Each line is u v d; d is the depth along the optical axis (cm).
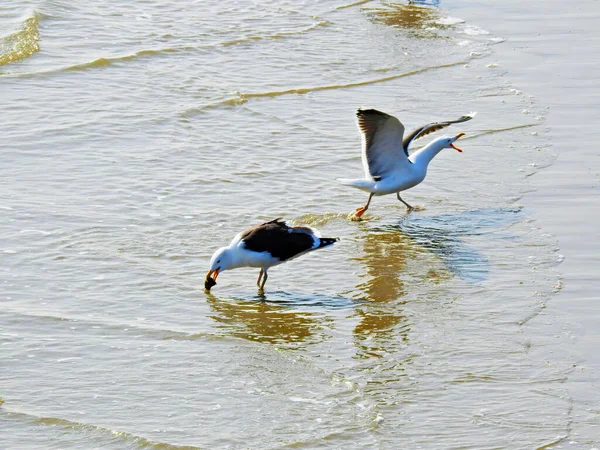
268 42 2612
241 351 1252
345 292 1417
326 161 1895
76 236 1549
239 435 1074
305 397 1152
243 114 2122
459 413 1121
